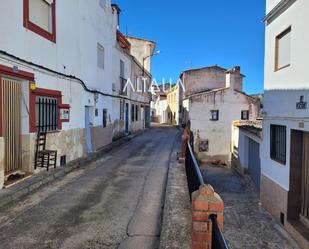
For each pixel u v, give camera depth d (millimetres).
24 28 7598
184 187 7281
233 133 18641
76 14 11258
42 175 8211
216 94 23688
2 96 7047
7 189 6742
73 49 10961
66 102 10320
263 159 11383
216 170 19062
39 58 8391
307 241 7379
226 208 10906
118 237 4879
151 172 9766
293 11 9008
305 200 8562
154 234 5004
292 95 8938
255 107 23750
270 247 7793
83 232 5039
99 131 14742
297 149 8891
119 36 19719
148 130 30469
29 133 7961
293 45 8969
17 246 4520
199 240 3375
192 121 23703
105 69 15945
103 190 7531
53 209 6082
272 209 10203
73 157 11023
